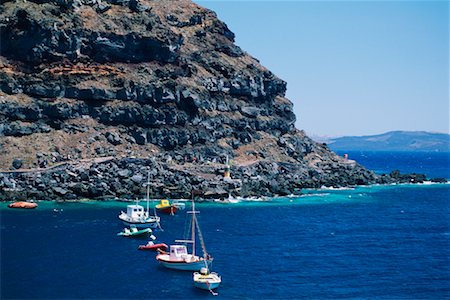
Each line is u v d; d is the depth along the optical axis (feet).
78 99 629.51
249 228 427.74
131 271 303.89
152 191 549.54
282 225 444.96
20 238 368.27
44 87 616.80
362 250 365.61
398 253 359.05
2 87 606.96
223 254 345.10
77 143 602.03
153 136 644.69
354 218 490.90
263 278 297.33
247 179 628.69
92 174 550.77
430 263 335.47
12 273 292.40
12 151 571.28
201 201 550.77
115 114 634.84
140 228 411.75
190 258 314.14
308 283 291.17
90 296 262.47
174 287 279.28
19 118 596.70
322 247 371.35
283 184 640.58
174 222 443.73
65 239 369.91
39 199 517.96
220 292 273.13
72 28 652.89
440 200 627.87
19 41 629.51
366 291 281.54
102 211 472.85
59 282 280.92
